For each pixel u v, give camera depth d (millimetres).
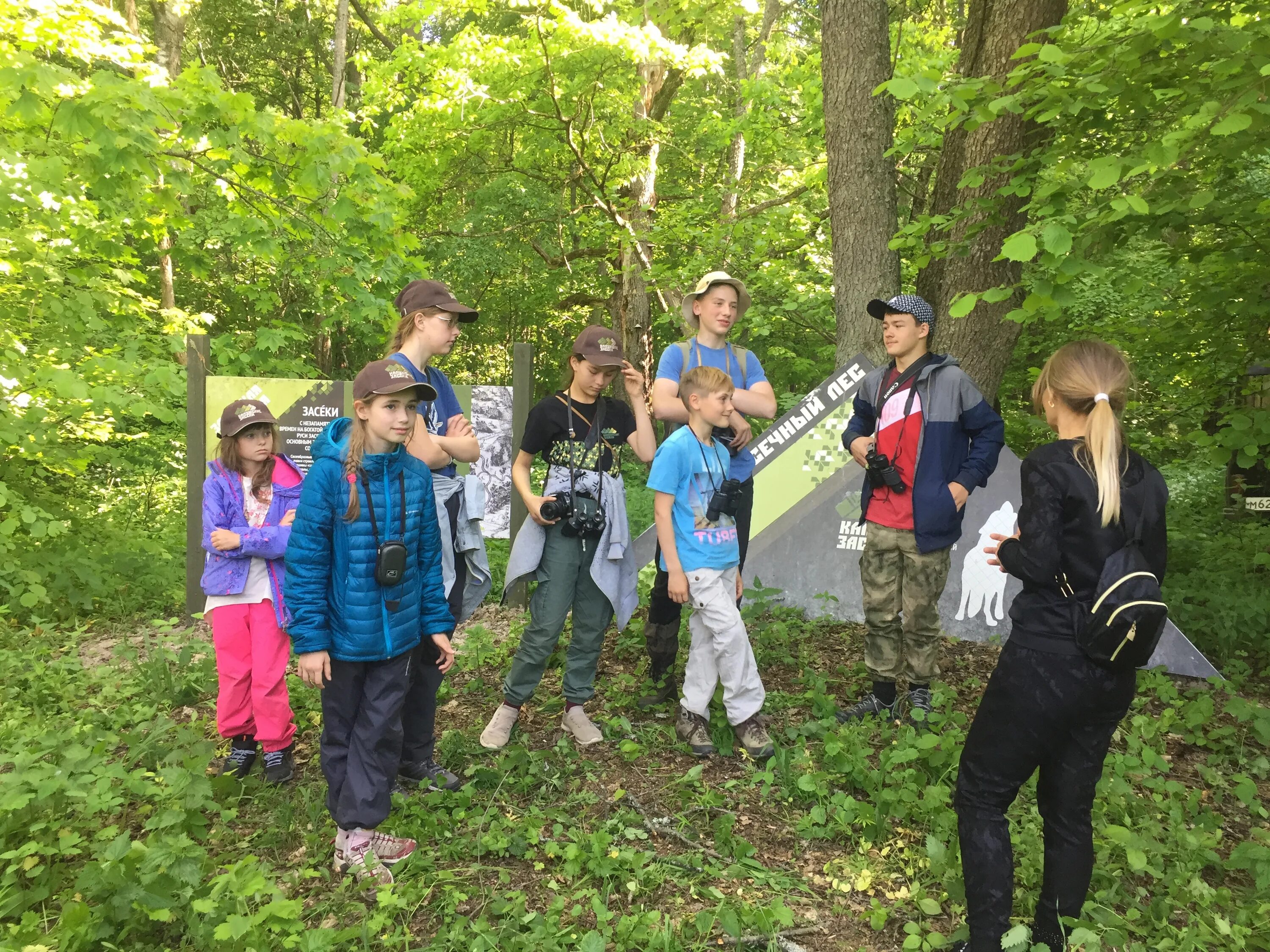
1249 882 2836
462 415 3459
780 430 5988
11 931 2299
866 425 4254
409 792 3346
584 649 3770
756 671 3641
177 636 5688
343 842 2826
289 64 21500
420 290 3279
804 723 3936
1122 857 2854
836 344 6168
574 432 3670
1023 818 3039
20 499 6012
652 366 15156
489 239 14461
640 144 14070
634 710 4215
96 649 5434
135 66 7234
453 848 2918
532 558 3596
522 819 3160
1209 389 6719
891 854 2934
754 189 13773
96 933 2316
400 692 2865
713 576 3621
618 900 2693
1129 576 2068
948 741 3342
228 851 2938
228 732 3498
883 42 5805
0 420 6230
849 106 5801
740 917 2514
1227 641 5098
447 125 12641
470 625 5836
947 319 5484
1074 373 2287
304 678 2752
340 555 2740
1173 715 3969
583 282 17094
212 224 8352
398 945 2471
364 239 6680
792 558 5934
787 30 17828
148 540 7676
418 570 2939
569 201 15500
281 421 5926
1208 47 3738
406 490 2852
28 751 3188
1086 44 4203
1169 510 8938
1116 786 3125
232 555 3383
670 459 3561
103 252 6930
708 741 3682
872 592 4074
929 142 7262
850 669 4746
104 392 6098
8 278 6789
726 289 3988
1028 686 2211
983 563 5547
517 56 12180
